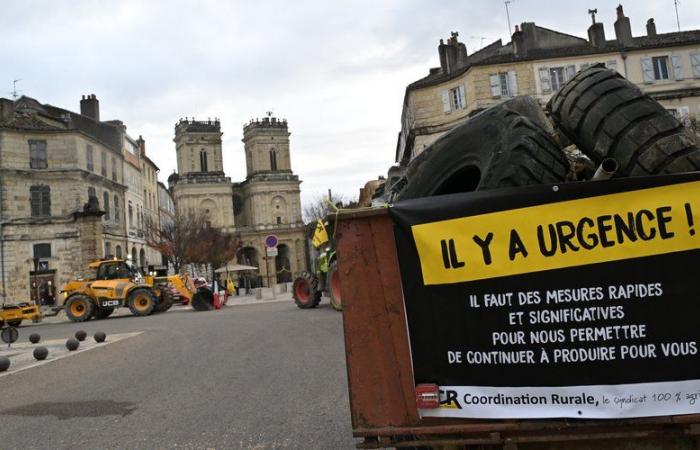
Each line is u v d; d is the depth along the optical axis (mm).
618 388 2520
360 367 2781
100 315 27562
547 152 3594
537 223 2633
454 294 2695
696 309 2486
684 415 2455
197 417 5910
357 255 2809
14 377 9664
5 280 40688
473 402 2654
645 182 2561
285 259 104438
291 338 11820
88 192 45094
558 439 2551
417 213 2744
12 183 41656
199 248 59625
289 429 5254
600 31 40531
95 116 56031
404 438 2732
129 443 5164
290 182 106125
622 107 3625
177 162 107250
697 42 39594
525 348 2615
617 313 2547
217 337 13258
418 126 42688
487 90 39750
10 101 43125
